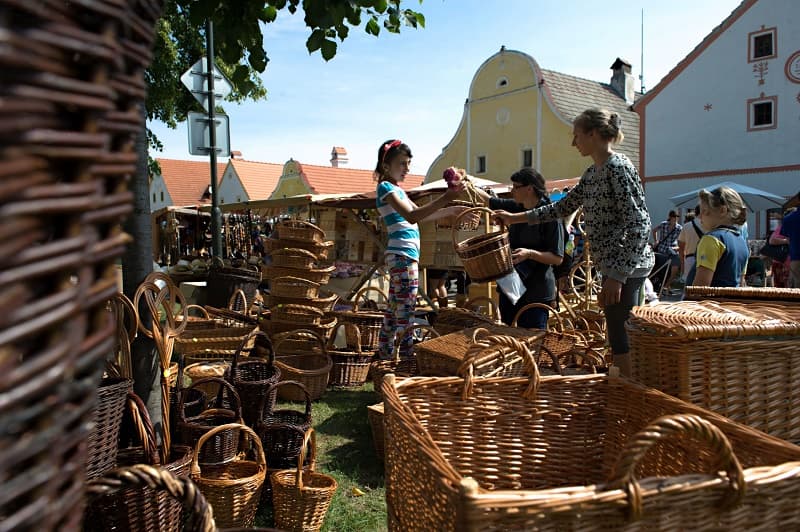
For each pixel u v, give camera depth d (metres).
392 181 4.48
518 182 4.36
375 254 7.91
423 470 1.45
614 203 3.20
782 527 1.37
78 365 0.57
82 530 2.10
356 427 4.19
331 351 5.32
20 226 0.49
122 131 0.65
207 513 1.11
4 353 0.48
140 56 0.68
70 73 0.55
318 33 2.68
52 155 0.52
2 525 0.52
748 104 20.53
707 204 4.15
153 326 2.56
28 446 0.53
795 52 19.53
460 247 3.95
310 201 7.59
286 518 2.71
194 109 15.92
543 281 4.36
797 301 2.62
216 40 2.87
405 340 4.63
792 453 1.48
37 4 0.49
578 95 25.19
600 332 5.01
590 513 1.22
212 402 3.60
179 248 14.03
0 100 0.47
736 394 2.06
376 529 2.79
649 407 2.01
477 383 2.14
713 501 1.29
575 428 2.22
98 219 0.59
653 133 22.56
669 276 12.23
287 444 3.13
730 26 20.75
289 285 5.59
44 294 0.54
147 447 2.33
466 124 27.25
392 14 3.17
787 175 19.89
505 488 2.16
